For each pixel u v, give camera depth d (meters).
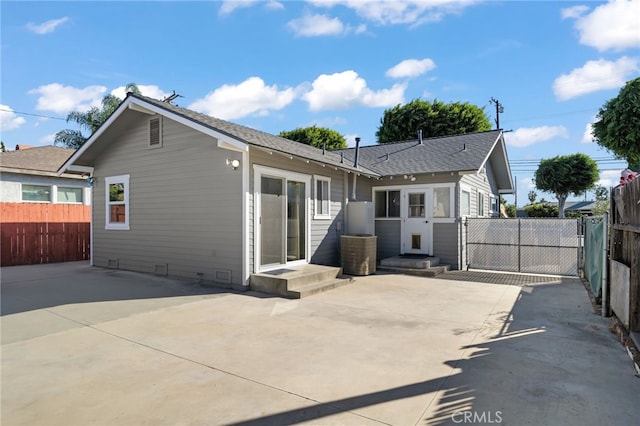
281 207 8.81
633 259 4.38
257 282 7.64
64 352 4.21
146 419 2.78
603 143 13.85
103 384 3.39
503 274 10.43
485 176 14.91
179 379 3.49
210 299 6.90
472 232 11.73
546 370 3.69
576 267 10.50
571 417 2.78
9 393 3.21
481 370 3.70
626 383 3.38
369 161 13.86
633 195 4.46
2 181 13.21
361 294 7.56
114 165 10.25
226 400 3.08
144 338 4.69
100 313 5.86
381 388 3.29
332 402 3.04
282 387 3.31
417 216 11.98
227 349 4.30
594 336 4.83
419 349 4.31
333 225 10.86
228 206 7.89
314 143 28.88
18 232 11.80
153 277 8.97
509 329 5.14
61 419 2.78
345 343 4.52
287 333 4.91
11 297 6.93
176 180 8.80
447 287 8.41
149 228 9.41
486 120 27.08
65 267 10.97
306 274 7.93
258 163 8.04
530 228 11.16
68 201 15.12
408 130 26.77
